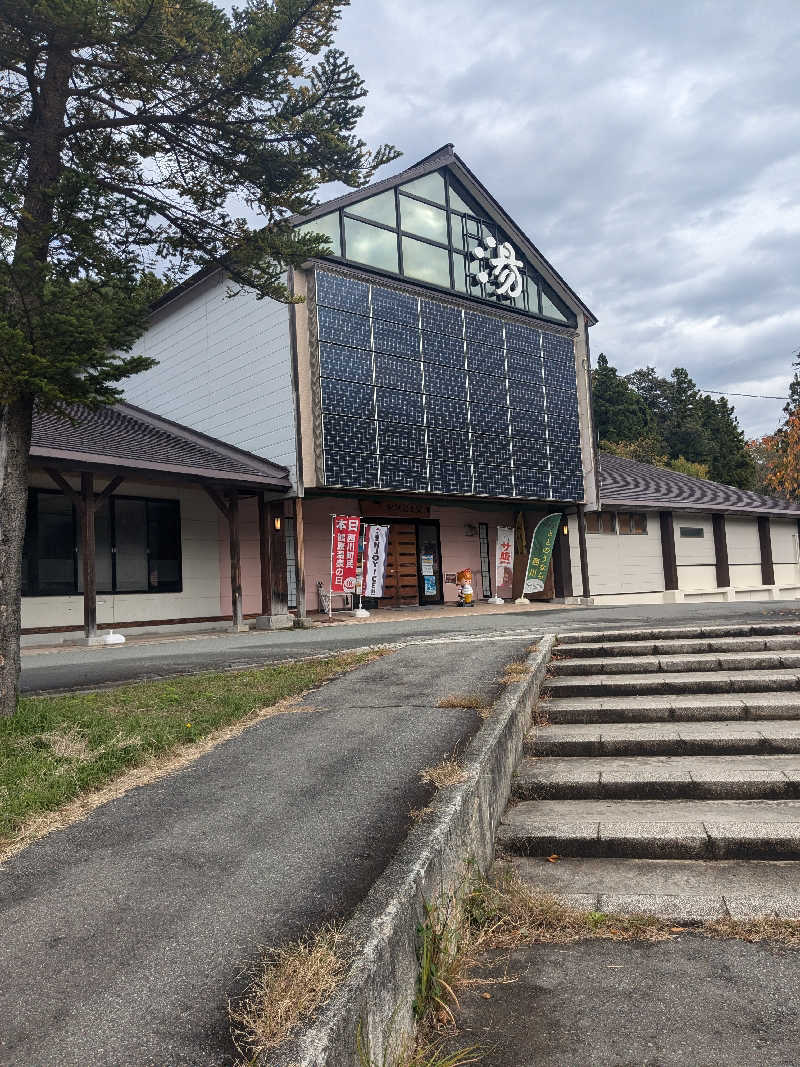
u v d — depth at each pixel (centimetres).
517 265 2047
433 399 1742
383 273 1698
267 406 1576
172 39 623
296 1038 220
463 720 570
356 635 1198
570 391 2134
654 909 394
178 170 766
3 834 389
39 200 630
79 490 1441
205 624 1603
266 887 325
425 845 354
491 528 2269
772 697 684
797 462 4147
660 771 555
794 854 447
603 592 2261
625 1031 301
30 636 1346
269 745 542
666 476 2877
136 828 398
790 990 324
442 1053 292
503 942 376
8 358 564
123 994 249
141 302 669
